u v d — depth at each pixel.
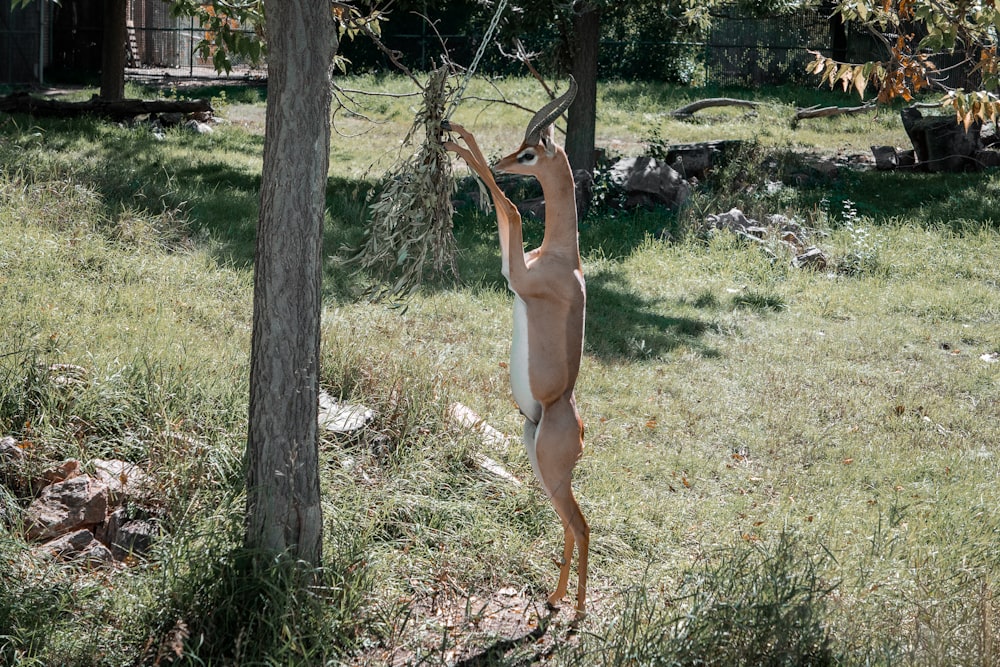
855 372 9.15
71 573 4.57
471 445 6.42
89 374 6.02
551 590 5.24
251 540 4.54
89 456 5.47
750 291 11.78
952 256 13.38
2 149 12.42
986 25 6.96
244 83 31.16
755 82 31.52
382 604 4.69
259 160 17.58
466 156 4.40
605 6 14.95
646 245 13.39
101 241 9.65
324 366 6.97
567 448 4.66
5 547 4.46
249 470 4.59
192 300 8.67
